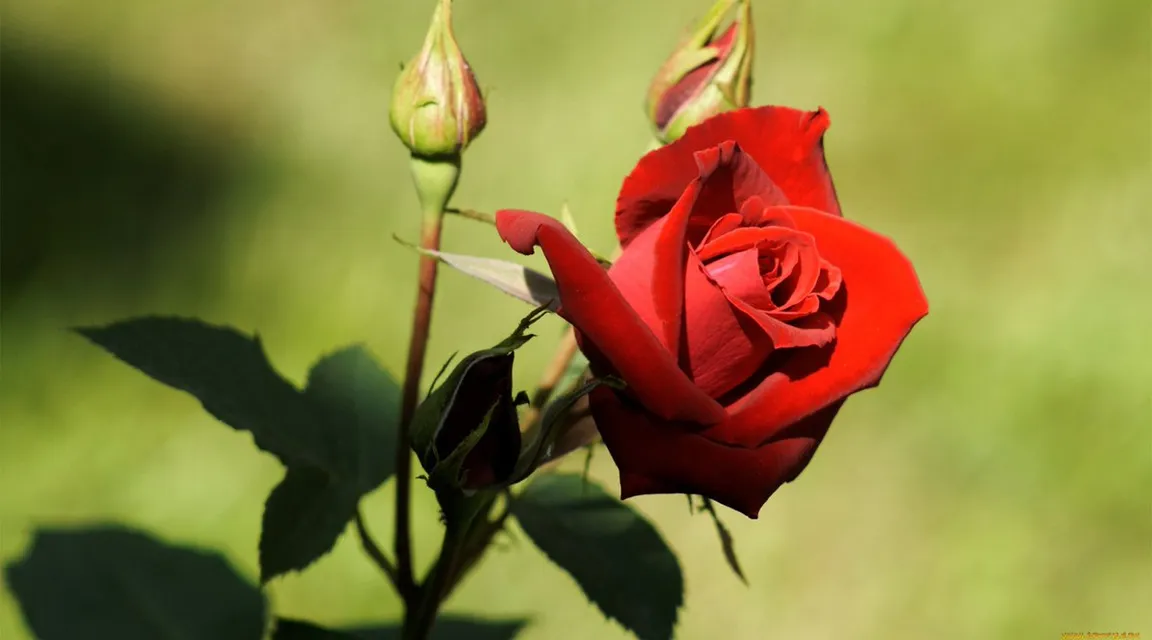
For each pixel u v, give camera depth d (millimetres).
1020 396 1521
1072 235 1726
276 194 1693
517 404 709
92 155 1724
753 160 714
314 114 1840
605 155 1713
